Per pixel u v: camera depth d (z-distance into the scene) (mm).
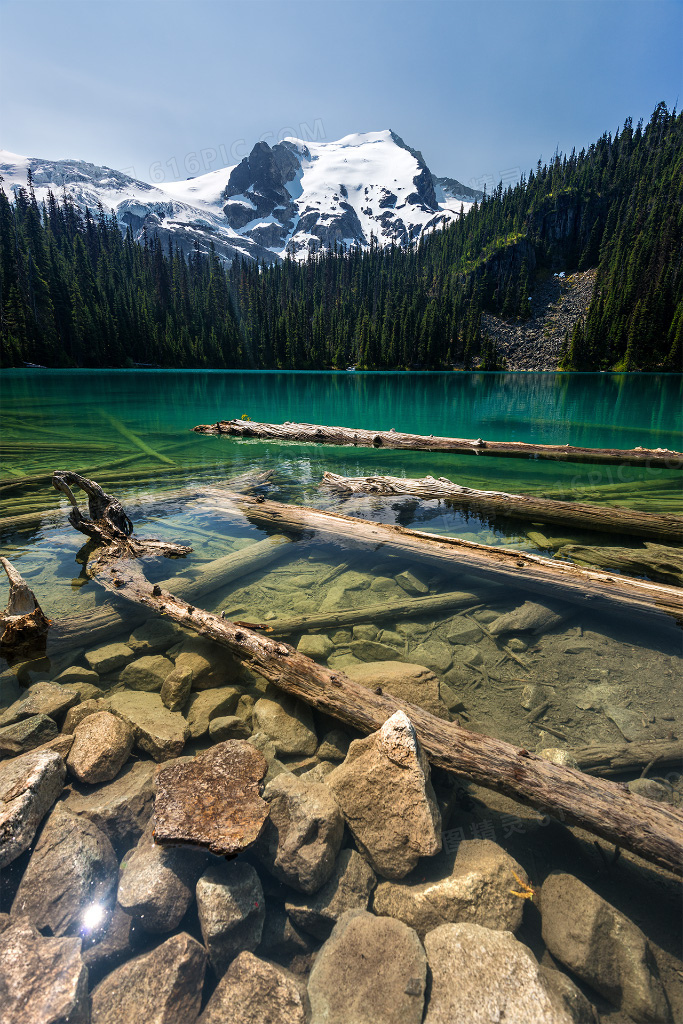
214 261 134875
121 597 5051
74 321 83625
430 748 3047
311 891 2385
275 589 5648
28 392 32406
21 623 4301
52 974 1974
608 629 4863
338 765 3195
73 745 3131
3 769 2854
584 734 3473
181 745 3256
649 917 2342
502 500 8312
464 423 20750
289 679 3672
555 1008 1880
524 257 146125
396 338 109625
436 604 5230
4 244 86500
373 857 2572
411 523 7816
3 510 8125
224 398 30891
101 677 4023
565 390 41094
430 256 179750
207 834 2457
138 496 8945
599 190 153125
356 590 5652
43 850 2461
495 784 2852
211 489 9102
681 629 4672
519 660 4371
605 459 12023
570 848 2703
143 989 1979
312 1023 1896
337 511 8297
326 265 169625
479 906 2332
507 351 124625
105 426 18031
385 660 4344
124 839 2688
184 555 6367
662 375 76562
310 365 112438
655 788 2994
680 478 10992
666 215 118875
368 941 2178
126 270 124562
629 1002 2010
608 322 104188
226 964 2158
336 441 15000
